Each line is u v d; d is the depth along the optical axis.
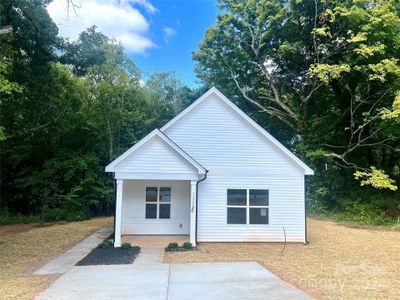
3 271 9.21
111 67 25.22
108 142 26.08
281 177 15.15
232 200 14.95
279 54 26.80
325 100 27.56
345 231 17.86
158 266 9.73
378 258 11.33
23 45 19.02
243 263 10.23
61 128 24.00
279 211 14.97
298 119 27.06
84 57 21.61
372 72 22.48
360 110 25.28
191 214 13.43
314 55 25.69
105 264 10.01
